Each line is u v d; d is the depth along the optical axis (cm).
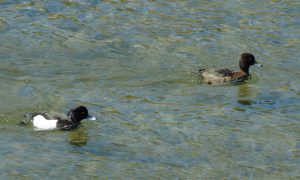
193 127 2180
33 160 1948
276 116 2284
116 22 2941
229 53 2745
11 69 2550
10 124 2161
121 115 2248
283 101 2403
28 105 2291
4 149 1998
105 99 2359
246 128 2189
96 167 1927
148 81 2512
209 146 2066
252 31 2909
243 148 2062
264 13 3059
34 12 2991
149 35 2848
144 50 2734
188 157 1998
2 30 2830
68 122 2162
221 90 2481
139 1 3133
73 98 2358
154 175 1895
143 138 2102
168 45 2780
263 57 2730
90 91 2419
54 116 2175
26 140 2064
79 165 1933
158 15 3011
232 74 2566
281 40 2852
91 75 2541
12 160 1942
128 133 2133
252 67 2689
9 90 2392
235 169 1944
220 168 1945
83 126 2172
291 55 2748
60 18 2952
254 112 2311
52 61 2630
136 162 1959
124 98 2372
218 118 2252
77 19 2948
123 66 2609
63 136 2106
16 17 2941
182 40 2823
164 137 2111
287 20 3003
